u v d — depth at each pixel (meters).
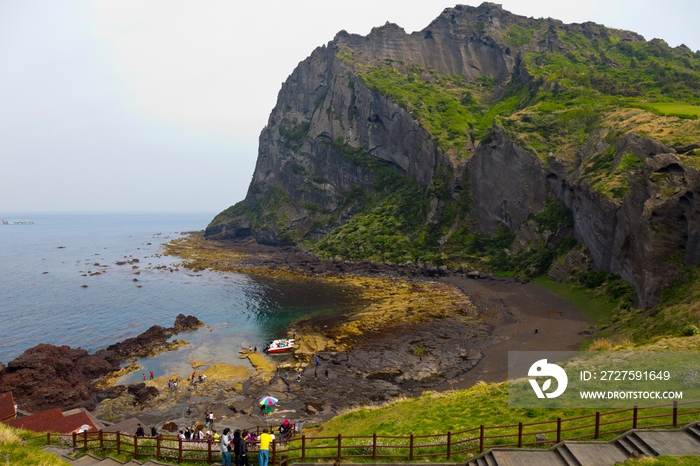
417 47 188.62
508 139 103.38
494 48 182.62
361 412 29.47
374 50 186.75
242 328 66.31
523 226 95.12
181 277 110.56
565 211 86.44
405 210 130.25
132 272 119.44
